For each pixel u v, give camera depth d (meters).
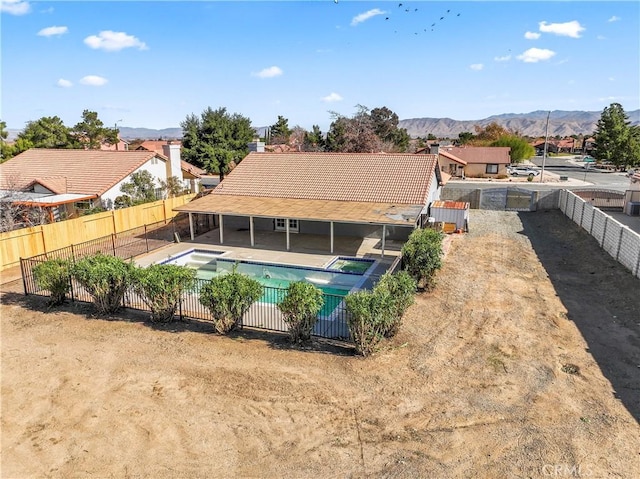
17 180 33.59
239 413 9.54
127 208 29.30
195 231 30.38
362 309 11.70
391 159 30.70
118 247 25.38
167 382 10.78
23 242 22.11
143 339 13.21
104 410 9.70
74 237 25.22
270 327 14.09
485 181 64.62
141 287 14.50
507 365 11.70
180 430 8.99
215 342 12.98
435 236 18.86
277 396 10.16
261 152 34.81
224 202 27.91
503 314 15.32
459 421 9.24
